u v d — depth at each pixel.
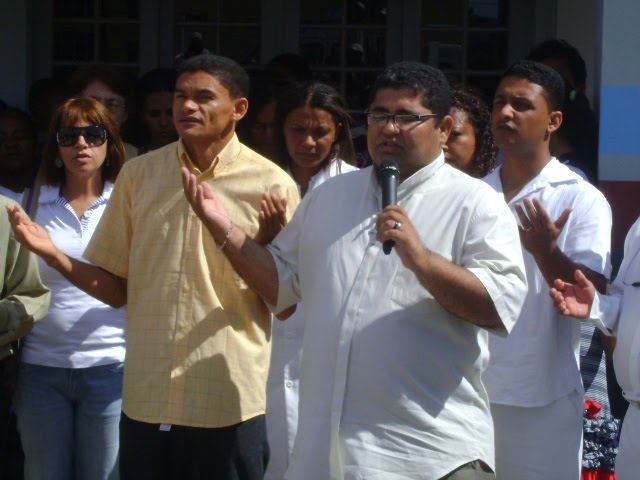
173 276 5.52
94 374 6.62
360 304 4.80
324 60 10.38
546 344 5.78
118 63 10.33
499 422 5.84
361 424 4.76
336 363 4.81
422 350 4.75
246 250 5.09
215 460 5.50
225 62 5.66
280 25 10.31
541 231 5.38
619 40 7.62
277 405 6.48
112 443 6.68
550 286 5.55
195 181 5.00
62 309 6.62
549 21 10.04
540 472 5.79
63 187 6.87
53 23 10.24
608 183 7.65
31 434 6.63
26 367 6.63
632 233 5.70
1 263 6.40
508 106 6.03
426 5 10.28
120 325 6.71
